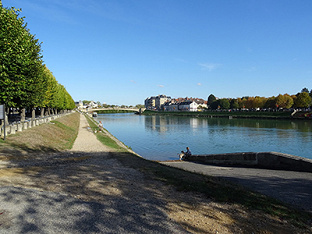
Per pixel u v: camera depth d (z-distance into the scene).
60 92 62.56
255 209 6.92
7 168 10.78
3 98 17.78
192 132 52.69
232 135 46.25
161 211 6.43
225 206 7.04
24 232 4.91
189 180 9.94
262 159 15.27
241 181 11.20
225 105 149.50
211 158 19.27
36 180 8.81
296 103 97.94
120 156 17.39
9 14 17.86
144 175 10.80
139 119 110.88
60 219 5.61
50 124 35.53
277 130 52.69
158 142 38.84
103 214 6.02
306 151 30.20
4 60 16.50
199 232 5.37
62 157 15.94
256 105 130.12
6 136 20.28
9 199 6.62
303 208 7.41
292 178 11.49
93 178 9.70
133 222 5.66
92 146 23.33
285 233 5.61
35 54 24.58
